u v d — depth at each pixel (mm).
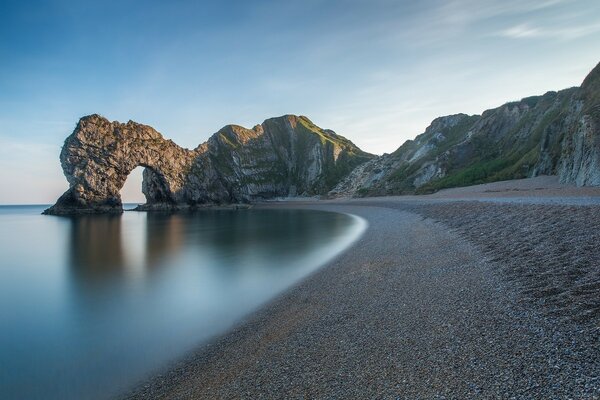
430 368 9492
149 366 12805
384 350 11055
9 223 90188
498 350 9695
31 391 11516
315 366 10789
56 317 19422
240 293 21578
